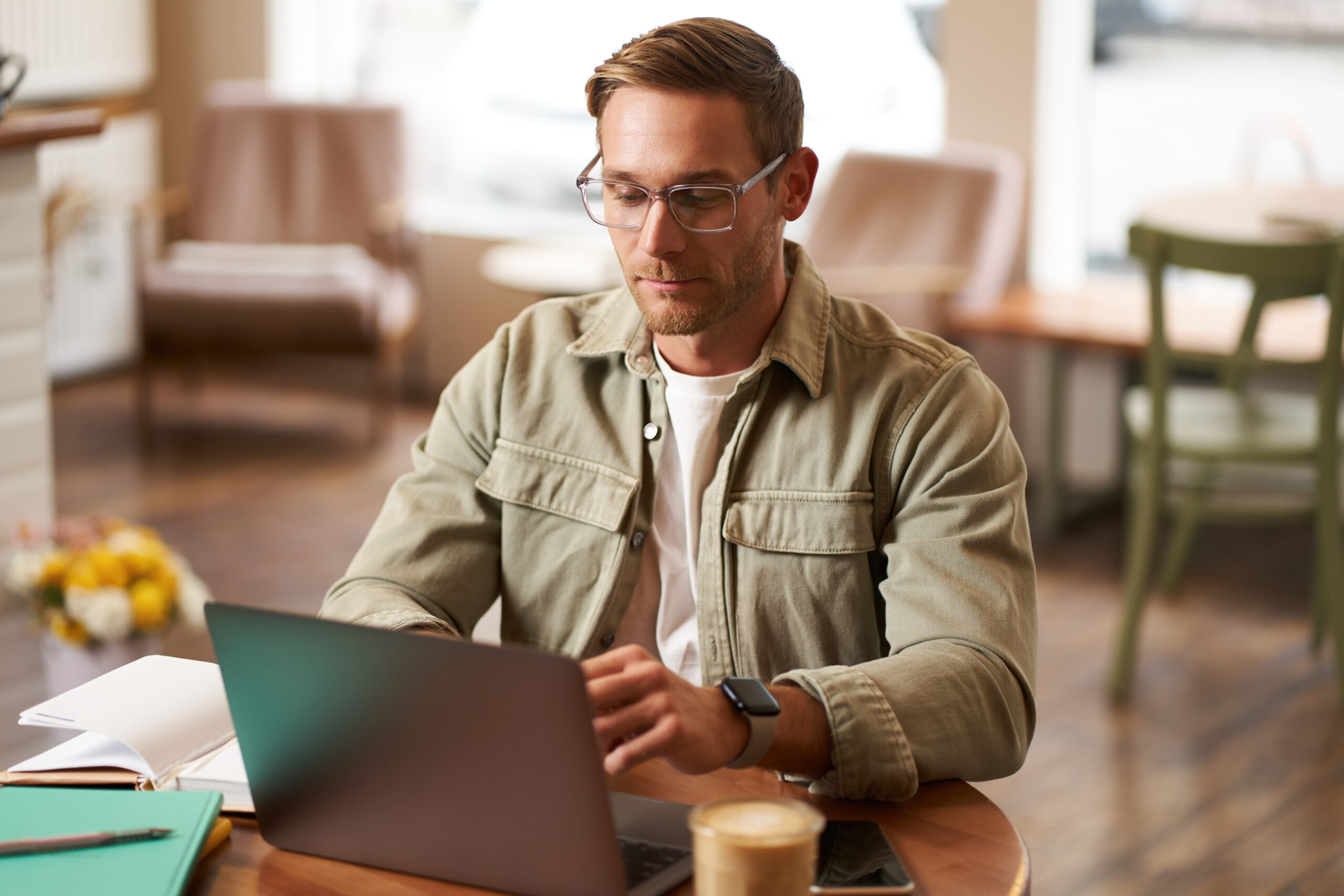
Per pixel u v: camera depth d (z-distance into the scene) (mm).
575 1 4859
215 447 4535
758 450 1270
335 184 4910
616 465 1310
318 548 3652
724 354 1277
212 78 5430
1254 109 3969
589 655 1303
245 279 4496
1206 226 3188
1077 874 2176
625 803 1022
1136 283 4211
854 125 4484
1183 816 2357
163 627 2479
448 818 910
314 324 4422
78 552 2473
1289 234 3100
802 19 4465
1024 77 4082
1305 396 3891
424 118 5281
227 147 4961
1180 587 3447
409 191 4938
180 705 1107
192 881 941
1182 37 4020
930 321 3863
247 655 925
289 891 930
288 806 968
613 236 1195
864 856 938
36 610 2469
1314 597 3273
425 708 882
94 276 5184
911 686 1065
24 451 2787
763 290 1265
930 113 4391
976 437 1229
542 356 1369
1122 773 2512
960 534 1190
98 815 968
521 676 839
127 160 5285
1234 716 2742
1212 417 3023
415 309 4793
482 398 1372
